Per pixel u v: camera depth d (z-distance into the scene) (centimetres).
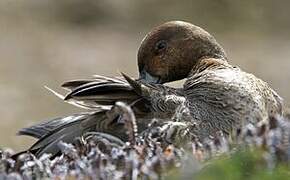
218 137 986
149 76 1404
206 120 1157
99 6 4434
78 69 3716
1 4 4362
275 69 3709
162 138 1105
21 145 2664
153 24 4428
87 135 1119
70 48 3978
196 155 913
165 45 1387
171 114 1169
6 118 3023
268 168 842
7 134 2852
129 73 3691
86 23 4359
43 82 3516
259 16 4453
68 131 1197
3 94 3303
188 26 1389
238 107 1162
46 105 3178
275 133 885
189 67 1382
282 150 859
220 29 4400
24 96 3275
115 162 927
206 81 1197
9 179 915
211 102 1172
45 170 948
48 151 1184
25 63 3753
